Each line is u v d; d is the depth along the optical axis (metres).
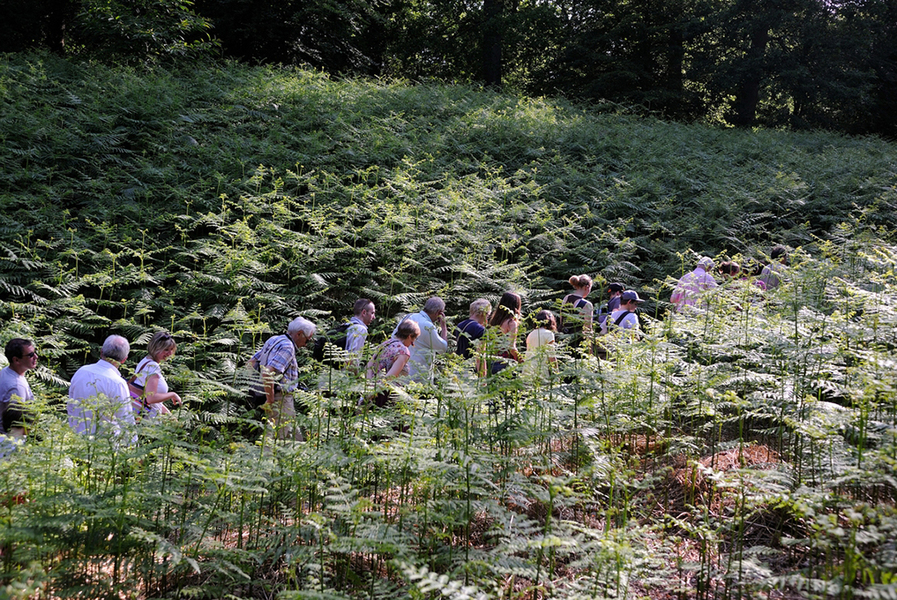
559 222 12.45
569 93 29.98
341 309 9.53
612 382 4.90
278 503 4.34
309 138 12.98
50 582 3.38
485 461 4.11
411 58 31.75
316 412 4.62
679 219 13.07
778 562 3.66
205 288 9.09
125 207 10.34
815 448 4.07
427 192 12.07
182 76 16.66
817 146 20.47
